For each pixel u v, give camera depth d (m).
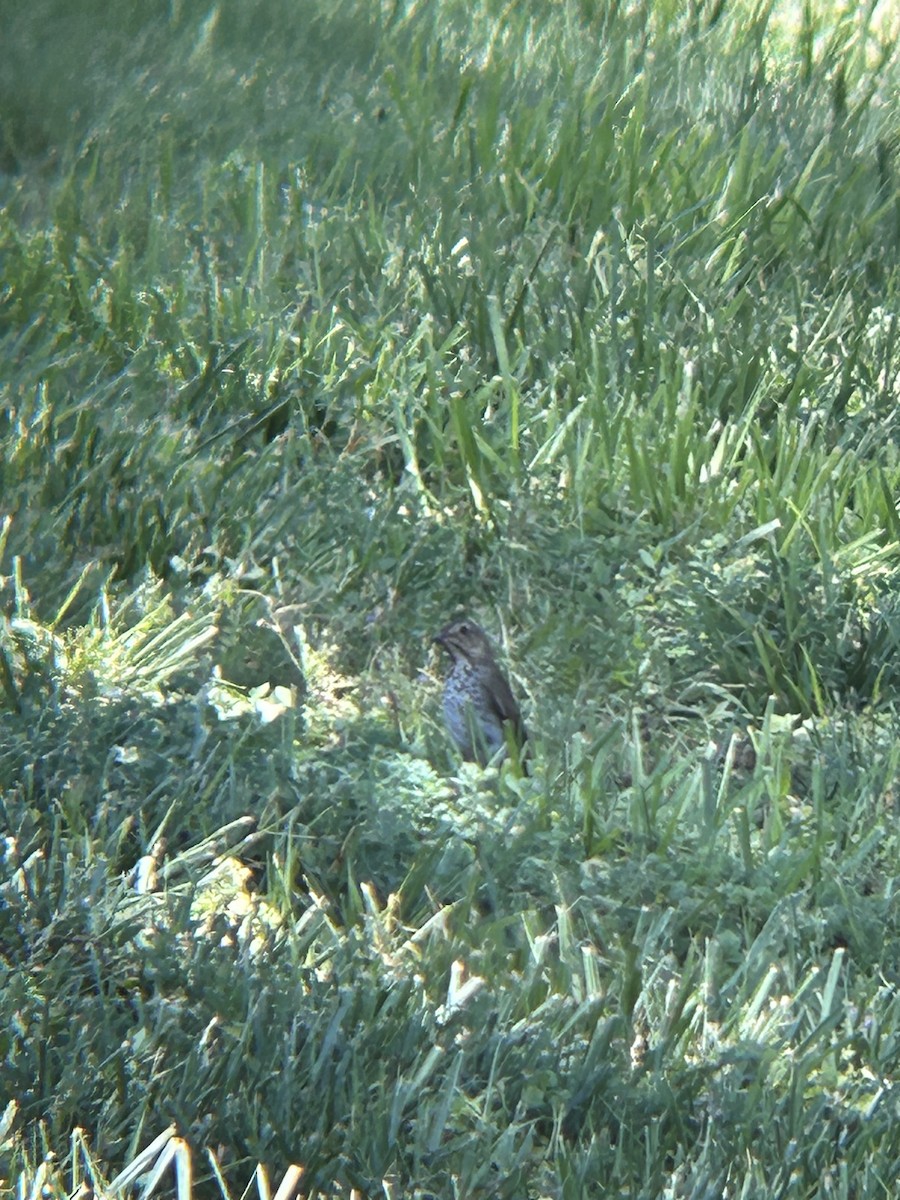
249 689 10.16
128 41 19.11
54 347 12.79
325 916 8.17
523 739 9.88
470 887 8.46
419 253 14.20
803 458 11.89
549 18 20.50
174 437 11.69
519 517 11.22
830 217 15.09
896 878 8.92
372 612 10.79
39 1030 7.25
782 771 9.45
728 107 17.53
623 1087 7.33
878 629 10.66
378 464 12.20
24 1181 6.47
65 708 9.15
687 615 10.62
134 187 15.52
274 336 12.92
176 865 8.46
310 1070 7.21
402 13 20.78
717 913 8.64
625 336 13.27
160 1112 7.03
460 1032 7.52
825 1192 6.98
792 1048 7.76
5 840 8.24
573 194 14.99
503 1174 6.98
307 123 17.17
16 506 11.06
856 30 21.19
